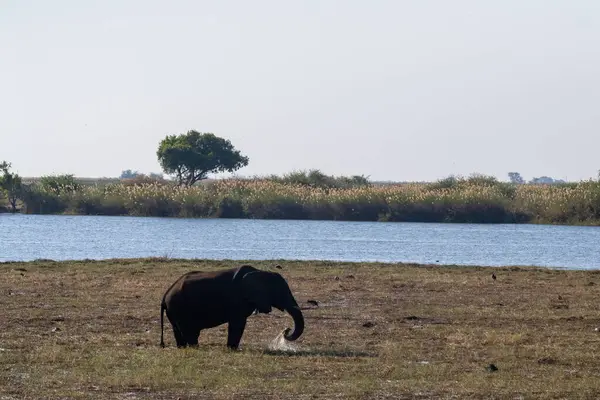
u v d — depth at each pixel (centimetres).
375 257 16962
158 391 5541
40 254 17088
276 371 6138
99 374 5922
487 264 15862
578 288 10950
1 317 8169
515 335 7475
